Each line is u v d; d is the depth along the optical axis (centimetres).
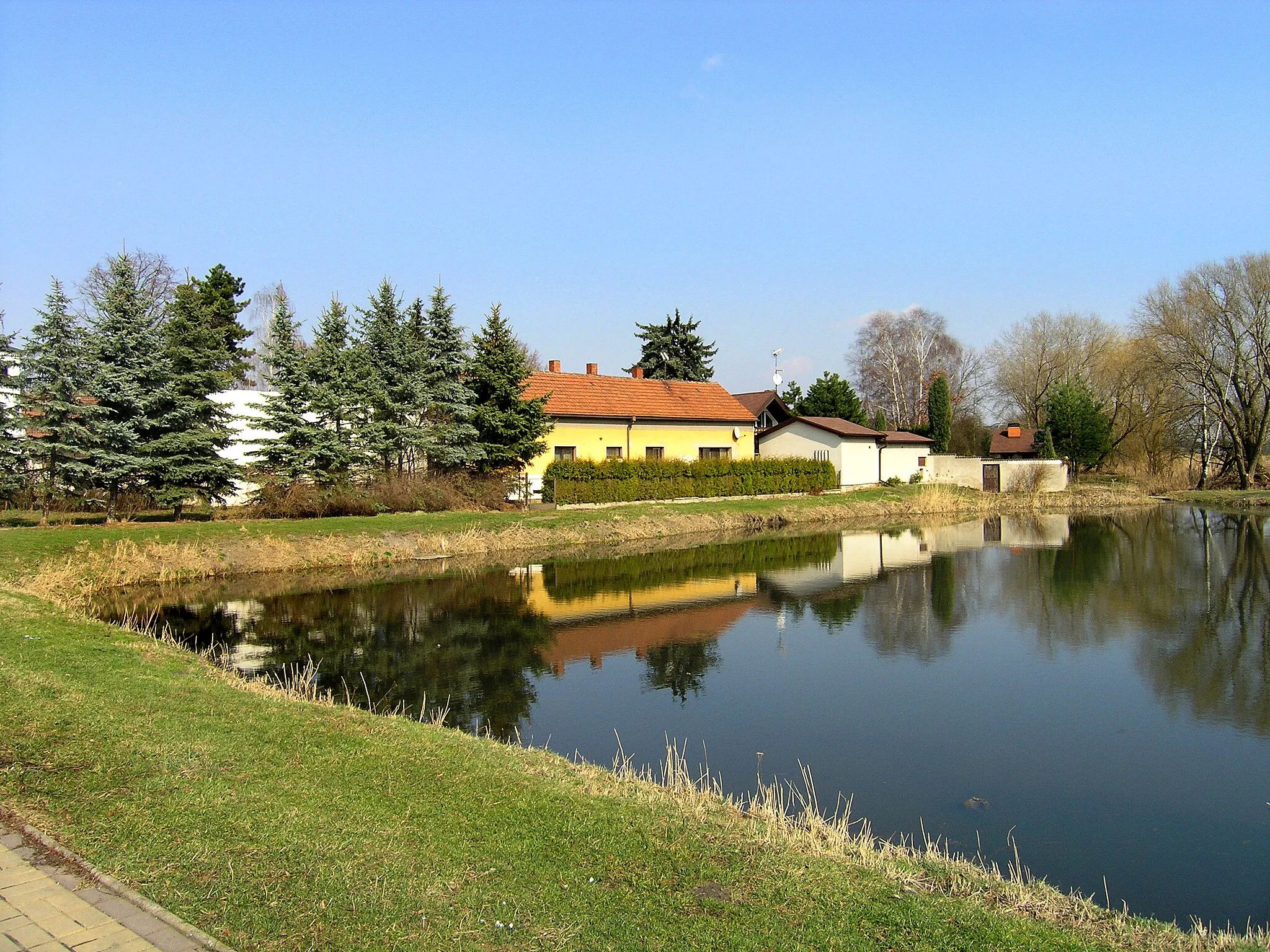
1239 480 5181
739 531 3491
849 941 462
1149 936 524
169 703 860
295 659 1406
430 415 3225
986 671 1379
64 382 2295
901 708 1182
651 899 502
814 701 1215
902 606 1925
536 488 3578
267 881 488
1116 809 852
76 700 825
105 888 475
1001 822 820
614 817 637
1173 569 2431
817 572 2408
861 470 4872
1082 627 1712
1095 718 1142
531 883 512
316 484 2794
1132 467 5916
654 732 1073
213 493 2658
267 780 662
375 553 2505
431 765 733
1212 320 4878
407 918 454
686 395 4441
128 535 2189
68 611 1412
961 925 493
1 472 2277
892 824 812
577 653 1484
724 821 680
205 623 1681
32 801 588
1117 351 5997
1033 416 6725
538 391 3831
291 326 2995
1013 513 4325
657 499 3853
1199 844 778
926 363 7819
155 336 2527
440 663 1400
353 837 559
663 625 1716
